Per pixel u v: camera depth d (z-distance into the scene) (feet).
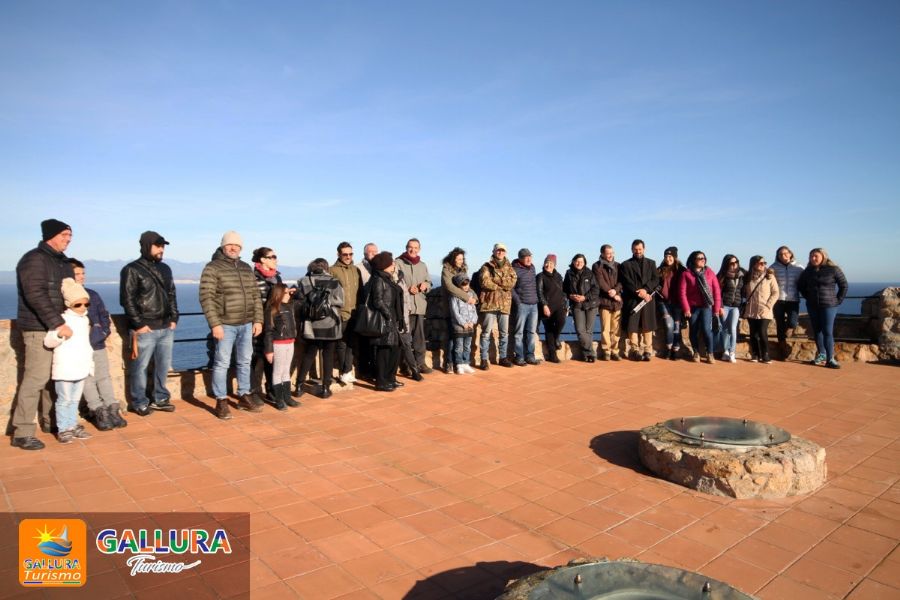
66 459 16.74
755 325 32.17
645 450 16.71
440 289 30.71
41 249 17.37
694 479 15.23
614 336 33.42
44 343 17.34
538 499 14.66
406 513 13.75
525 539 12.57
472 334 29.25
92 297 19.19
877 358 32.04
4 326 18.79
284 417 21.56
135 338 20.65
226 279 20.88
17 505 13.70
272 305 22.16
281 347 22.36
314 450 18.03
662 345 34.94
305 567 11.27
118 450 17.58
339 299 23.58
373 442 18.89
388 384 25.71
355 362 28.48
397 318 25.16
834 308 30.48
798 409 22.90
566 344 33.60
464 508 14.10
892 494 14.98
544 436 19.65
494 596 10.37
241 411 22.20
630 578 9.25
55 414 18.92
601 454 17.94
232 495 14.55
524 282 31.37
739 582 10.89
